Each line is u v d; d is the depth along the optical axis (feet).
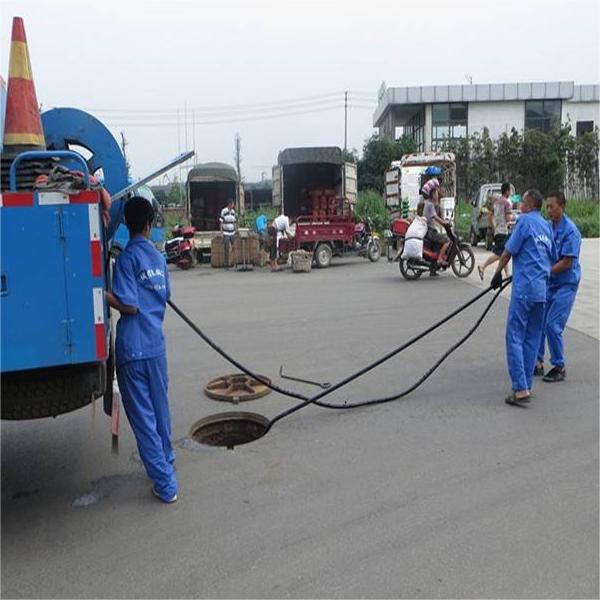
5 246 10.46
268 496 13.11
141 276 12.55
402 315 31.73
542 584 9.98
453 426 16.85
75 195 10.75
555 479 13.60
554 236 19.98
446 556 10.78
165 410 13.01
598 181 113.09
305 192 73.26
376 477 13.88
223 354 17.48
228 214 59.21
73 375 11.32
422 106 127.65
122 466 14.84
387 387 20.39
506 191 39.63
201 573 10.44
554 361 20.45
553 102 125.49
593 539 11.23
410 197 73.97
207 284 46.37
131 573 10.50
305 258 52.70
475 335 27.20
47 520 12.34
